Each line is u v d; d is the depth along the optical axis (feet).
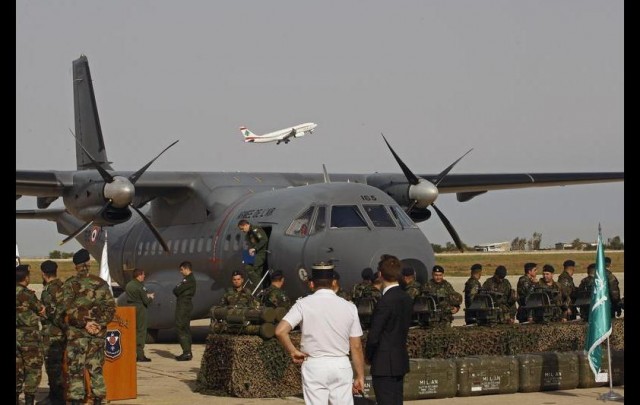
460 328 78.95
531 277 99.71
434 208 117.29
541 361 73.26
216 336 72.79
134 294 98.22
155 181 119.24
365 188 101.55
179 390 75.46
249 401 68.69
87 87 155.74
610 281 95.81
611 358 76.54
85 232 154.20
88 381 65.57
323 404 45.01
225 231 113.39
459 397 70.44
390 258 53.11
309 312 45.34
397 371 51.70
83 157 157.48
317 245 95.30
